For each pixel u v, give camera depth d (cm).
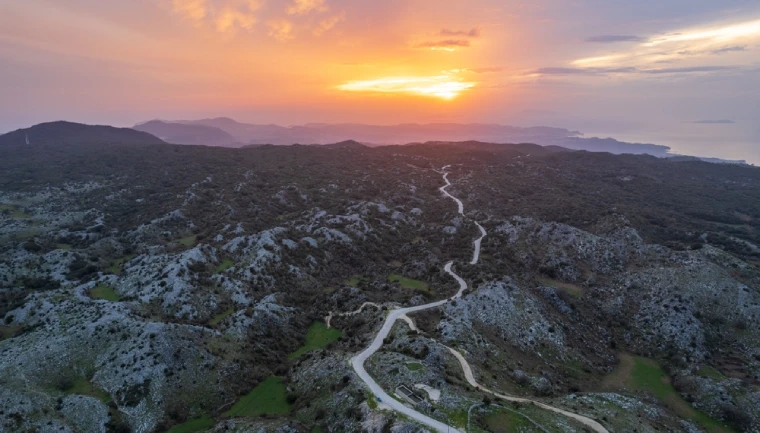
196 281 11344
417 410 6888
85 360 8456
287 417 7738
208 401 8175
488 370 8756
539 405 7494
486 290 11525
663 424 7950
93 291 11119
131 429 7350
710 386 9306
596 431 6781
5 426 6750
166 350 8644
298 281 12988
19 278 11819
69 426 7031
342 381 8069
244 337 9862
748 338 10638
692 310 11500
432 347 8806
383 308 11194
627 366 10512
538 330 10675
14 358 8119
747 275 12388
